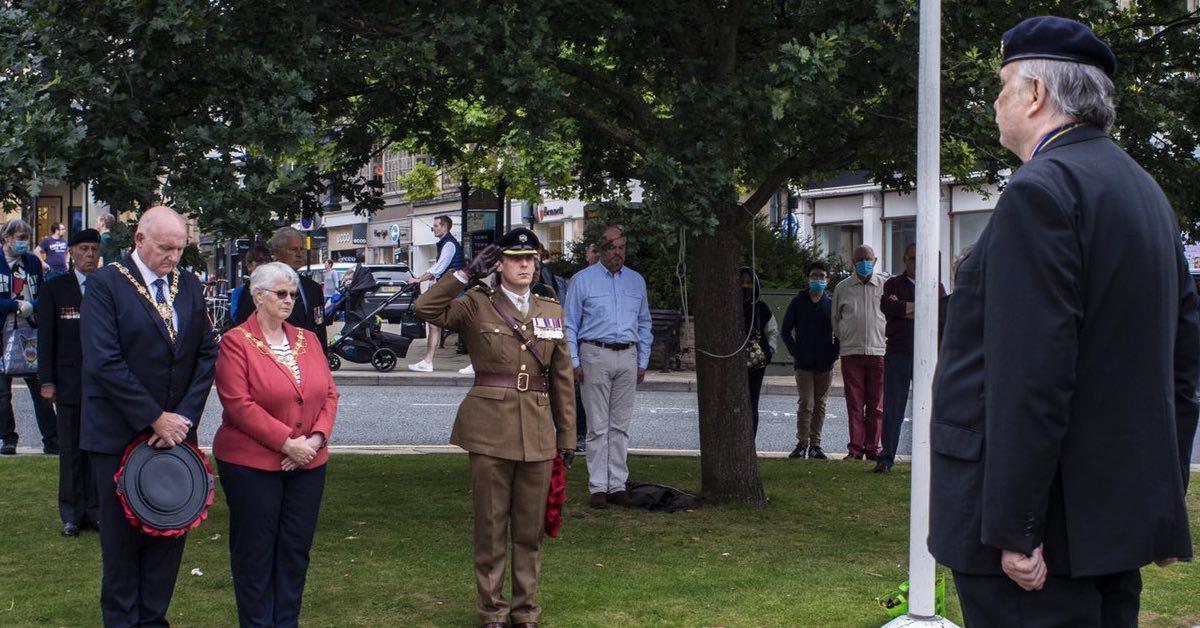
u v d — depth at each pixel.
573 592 6.64
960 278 3.21
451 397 18.22
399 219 58.72
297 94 6.77
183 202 6.31
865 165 9.45
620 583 6.86
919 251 5.48
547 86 7.59
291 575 5.78
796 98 7.58
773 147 9.27
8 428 11.82
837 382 21.55
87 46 6.68
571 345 9.41
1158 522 2.99
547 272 12.61
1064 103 3.13
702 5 9.02
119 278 5.50
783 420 16.61
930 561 5.50
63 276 8.08
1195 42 9.00
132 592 5.54
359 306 21.08
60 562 7.32
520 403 6.07
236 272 31.88
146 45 6.59
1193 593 6.66
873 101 8.48
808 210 39.09
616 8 8.48
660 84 9.38
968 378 3.16
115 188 6.43
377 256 61.94
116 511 5.46
